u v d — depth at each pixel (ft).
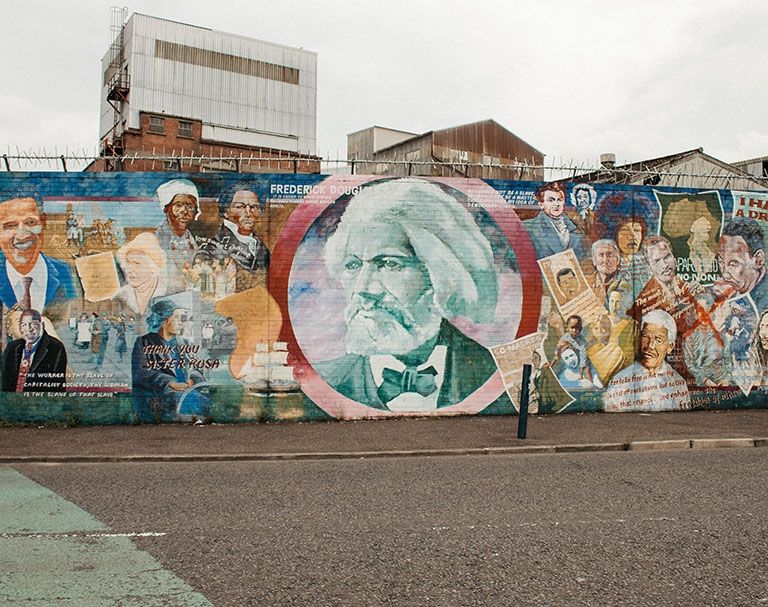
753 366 51.93
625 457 36.14
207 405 46.73
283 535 21.72
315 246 47.83
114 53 183.73
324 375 47.47
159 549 20.35
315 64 199.52
